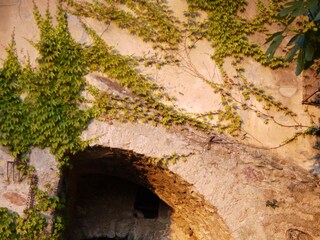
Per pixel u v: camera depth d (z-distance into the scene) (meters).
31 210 4.38
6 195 4.37
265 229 4.87
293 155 5.14
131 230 6.00
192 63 5.12
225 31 5.22
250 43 5.27
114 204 6.02
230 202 4.86
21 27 4.73
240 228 4.84
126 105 4.80
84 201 5.95
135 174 5.39
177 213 5.90
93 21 4.92
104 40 4.91
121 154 4.84
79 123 4.63
